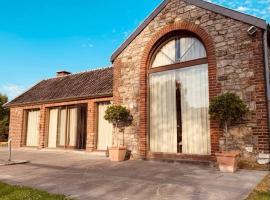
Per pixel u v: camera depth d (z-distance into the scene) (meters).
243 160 8.77
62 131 16.66
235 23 9.55
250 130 8.76
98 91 14.25
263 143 8.49
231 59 9.46
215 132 9.47
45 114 17.27
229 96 8.66
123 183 6.92
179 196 5.68
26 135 18.59
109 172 8.52
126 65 12.42
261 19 8.95
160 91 11.49
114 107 11.77
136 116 11.72
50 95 17.25
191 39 10.92
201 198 5.50
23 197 5.59
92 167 9.55
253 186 6.38
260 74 8.80
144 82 11.71
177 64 11.12
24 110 18.77
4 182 7.14
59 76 20.44
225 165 8.31
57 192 6.10
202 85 10.34
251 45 9.10
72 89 16.42
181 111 10.80
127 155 11.61
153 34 11.73
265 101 8.62
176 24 11.03
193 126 10.38
